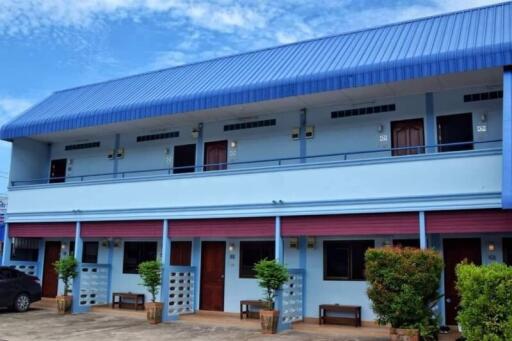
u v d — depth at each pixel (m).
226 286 18.72
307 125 18.27
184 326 16.48
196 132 20.34
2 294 19.16
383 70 15.05
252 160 19.12
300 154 18.23
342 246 16.91
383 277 12.52
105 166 22.62
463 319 9.16
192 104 18.17
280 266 15.37
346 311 15.95
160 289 17.73
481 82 15.57
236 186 17.16
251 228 16.78
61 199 20.91
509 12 15.98
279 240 16.16
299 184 16.06
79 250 20.22
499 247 14.75
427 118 16.34
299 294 16.88
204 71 20.62
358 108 17.52
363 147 17.23
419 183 14.29
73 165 23.50
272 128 18.97
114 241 21.55
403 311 12.19
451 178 13.91
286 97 16.69
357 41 17.88
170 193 18.39
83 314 19.25
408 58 14.88
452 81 15.51
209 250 19.27
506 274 8.81
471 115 15.84
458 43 14.79
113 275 21.30
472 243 15.17
